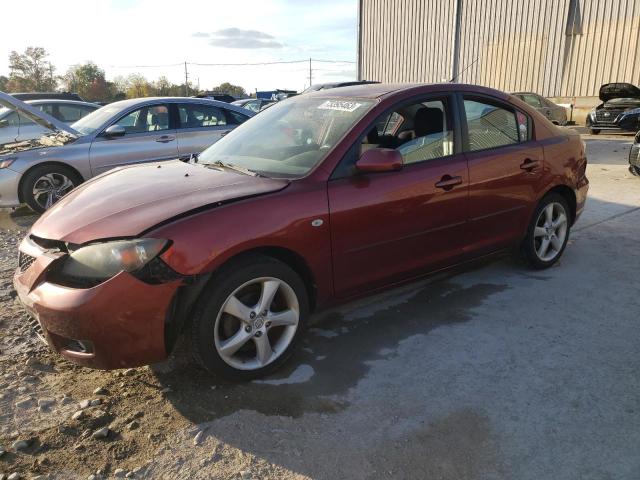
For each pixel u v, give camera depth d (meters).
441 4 24.39
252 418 2.71
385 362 3.24
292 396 2.89
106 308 2.54
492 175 4.00
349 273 3.32
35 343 3.50
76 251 2.68
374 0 26.98
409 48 25.94
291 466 2.38
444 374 3.09
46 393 2.94
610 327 3.65
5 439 2.55
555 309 3.94
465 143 3.92
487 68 23.61
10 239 6.11
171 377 3.10
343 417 2.71
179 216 2.72
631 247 5.38
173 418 2.71
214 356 2.84
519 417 2.69
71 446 2.51
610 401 2.81
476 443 2.51
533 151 4.34
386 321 3.80
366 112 3.47
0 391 2.94
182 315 2.69
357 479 2.30
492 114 4.18
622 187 8.38
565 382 2.99
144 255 2.57
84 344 2.63
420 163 3.64
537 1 21.64
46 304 2.61
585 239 5.69
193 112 8.06
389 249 3.47
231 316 2.89
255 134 3.96
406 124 3.67
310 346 3.46
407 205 3.48
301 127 3.70
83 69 69.50
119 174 3.67
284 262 3.13
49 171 6.99
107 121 7.50
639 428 2.59
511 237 4.30
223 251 2.72
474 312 3.91
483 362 3.22
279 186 3.07
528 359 3.25
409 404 2.81
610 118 16.56
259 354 3.01
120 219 2.75
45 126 7.32
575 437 2.54
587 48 20.73
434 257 3.77
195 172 3.49
